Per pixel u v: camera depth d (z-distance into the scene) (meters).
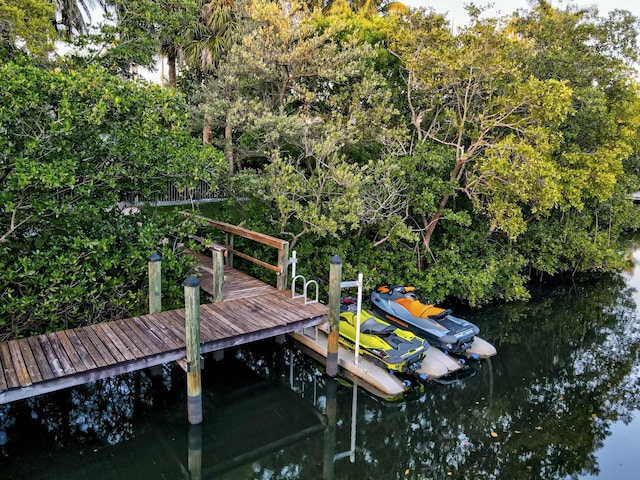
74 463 5.23
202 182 14.06
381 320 7.54
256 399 6.74
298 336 7.68
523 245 11.72
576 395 7.25
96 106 5.20
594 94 9.98
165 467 5.38
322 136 9.05
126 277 6.82
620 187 12.78
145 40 7.74
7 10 5.96
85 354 4.86
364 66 9.63
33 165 5.01
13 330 5.77
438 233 11.07
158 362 5.04
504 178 8.76
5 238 5.63
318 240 9.57
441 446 5.98
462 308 10.69
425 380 6.97
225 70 10.00
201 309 6.41
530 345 9.27
